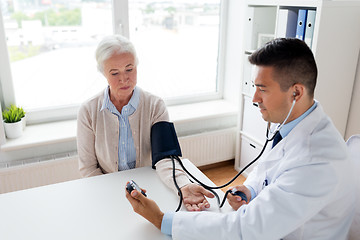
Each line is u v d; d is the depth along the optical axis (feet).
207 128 9.37
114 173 4.79
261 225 3.05
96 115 4.98
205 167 9.80
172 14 9.07
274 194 3.06
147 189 4.37
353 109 7.54
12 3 7.50
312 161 3.00
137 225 3.67
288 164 3.16
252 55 3.22
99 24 8.35
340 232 3.35
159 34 9.09
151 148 4.96
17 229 3.60
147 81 9.38
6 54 7.58
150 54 9.16
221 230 3.21
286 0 6.95
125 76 4.69
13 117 7.48
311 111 3.32
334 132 3.22
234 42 9.48
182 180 4.34
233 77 9.77
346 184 3.13
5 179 7.27
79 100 8.75
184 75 9.82
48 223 3.69
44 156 7.72
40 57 8.09
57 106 8.50
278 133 3.71
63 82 8.47
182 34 9.38
